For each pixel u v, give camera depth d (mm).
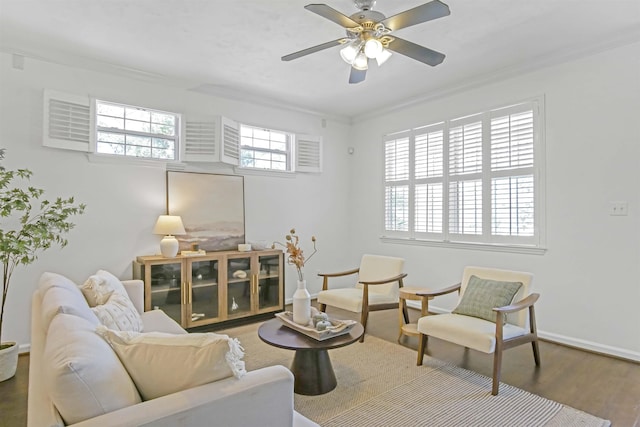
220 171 4613
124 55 3551
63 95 3533
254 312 4457
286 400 1402
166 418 1147
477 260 4301
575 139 3527
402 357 3258
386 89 4543
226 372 1337
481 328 2750
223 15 2830
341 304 3861
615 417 2305
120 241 3889
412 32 3119
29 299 3396
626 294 3230
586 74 3459
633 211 3199
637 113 3180
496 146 4125
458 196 4492
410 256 5039
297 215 5336
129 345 1424
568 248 3572
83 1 2645
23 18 2879
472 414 2338
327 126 5676
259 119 4953
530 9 2771
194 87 4340
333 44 2498
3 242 2652
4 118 3299
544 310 3732
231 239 4641
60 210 3486
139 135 4113
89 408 1131
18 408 2395
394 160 5273
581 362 3156
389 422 2252
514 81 3961
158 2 2660
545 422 2246
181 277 3891
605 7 2744
